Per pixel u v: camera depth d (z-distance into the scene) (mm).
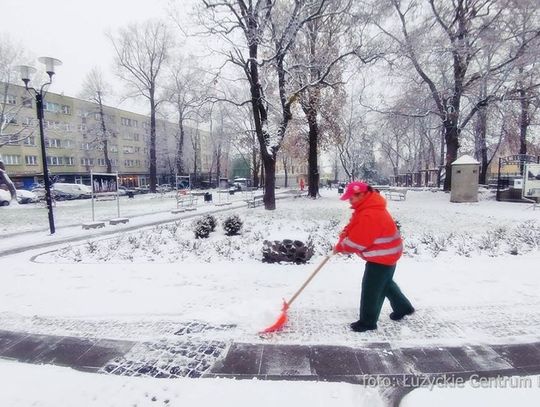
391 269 3570
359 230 3453
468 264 6047
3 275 6004
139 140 59281
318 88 18047
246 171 63625
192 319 3994
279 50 13688
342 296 4645
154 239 9234
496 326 3680
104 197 15484
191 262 6738
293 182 75188
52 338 3615
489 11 18547
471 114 20516
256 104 15195
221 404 2443
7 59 28109
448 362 3023
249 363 3057
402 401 2494
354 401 2488
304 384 2689
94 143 45250
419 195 23031
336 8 13773
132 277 5684
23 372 2941
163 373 2920
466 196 18188
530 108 22250
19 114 39844
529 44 17141
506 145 31000
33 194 27531
